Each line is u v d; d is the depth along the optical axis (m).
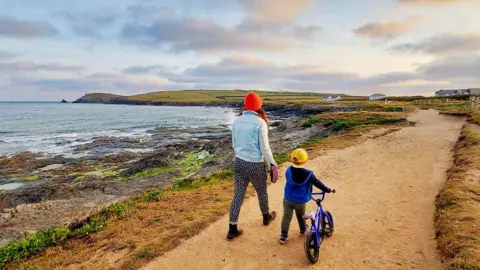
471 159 10.06
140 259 5.60
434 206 7.12
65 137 43.34
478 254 4.40
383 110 43.91
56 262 5.97
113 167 23.31
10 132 49.81
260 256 5.43
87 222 8.35
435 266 4.70
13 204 15.43
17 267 6.16
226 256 5.52
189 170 20.94
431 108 43.38
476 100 28.64
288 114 87.94
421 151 13.72
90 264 5.69
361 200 7.99
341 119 31.66
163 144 34.81
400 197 7.98
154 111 123.88
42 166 24.30
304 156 5.24
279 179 10.60
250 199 8.51
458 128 20.62
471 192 7.05
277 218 7.05
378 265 4.92
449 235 5.20
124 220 7.91
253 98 5.88
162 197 9.69
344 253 5.34
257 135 5.75
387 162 12.09
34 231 11.05
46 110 131.12
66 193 16.22
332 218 6.37
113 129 54.28
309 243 4.96
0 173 22.23
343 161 12.70
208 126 55.28
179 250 5.84
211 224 6.90
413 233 5.89
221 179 12.15
